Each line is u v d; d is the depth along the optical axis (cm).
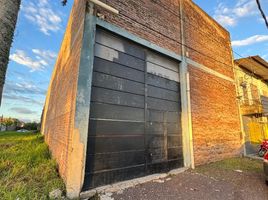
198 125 727
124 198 382
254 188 441
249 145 1048
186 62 742
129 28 559
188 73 724
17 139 1405
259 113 1124
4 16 238
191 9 845
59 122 645
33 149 851
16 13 256
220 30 1036
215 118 834
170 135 639
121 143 497
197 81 779
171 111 663
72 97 459
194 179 517
